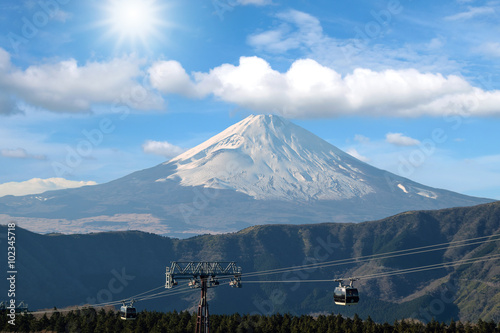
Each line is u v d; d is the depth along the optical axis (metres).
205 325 137.50
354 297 121.56
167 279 135.00
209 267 139.25
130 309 165.38
